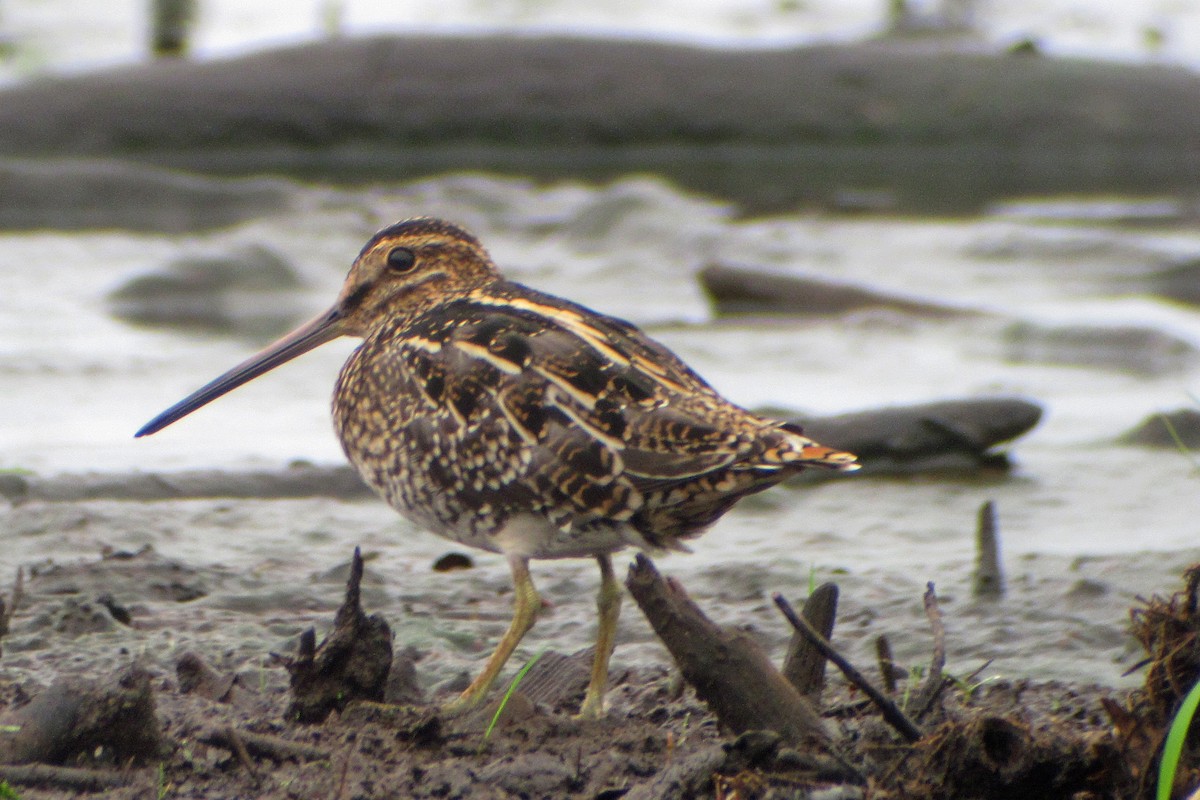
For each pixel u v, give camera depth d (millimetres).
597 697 7180
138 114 28656
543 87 29672
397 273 8930
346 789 6098
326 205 24469
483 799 6062
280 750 6391
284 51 29750
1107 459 13242
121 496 11805
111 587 9258
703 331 18578
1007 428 13070
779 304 19516
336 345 18484
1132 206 26438
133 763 6242
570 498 7004
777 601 6125
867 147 29891
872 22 36281
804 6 37438
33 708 6281
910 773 6035
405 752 6516
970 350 17938
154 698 6406
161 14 32438
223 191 24438
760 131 29812
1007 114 29875
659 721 7109
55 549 10219
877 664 8047
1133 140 29812
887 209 25797
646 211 23703
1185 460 13180
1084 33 35062
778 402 15070
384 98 29375
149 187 24281
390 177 27969
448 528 7582
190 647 8211
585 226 23812
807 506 11961
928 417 13008
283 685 7656
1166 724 6059
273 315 20031
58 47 33656
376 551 10500
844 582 9625
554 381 7066
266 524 11055
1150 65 30891
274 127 29156
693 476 6816
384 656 6902
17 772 5984
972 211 25875
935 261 22578
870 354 17516
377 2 36625
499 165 29312
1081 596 9141
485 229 24094
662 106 29719
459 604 9320
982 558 9297
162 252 22547
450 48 29844
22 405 15031
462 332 7426
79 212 24141
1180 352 17156
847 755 6273
